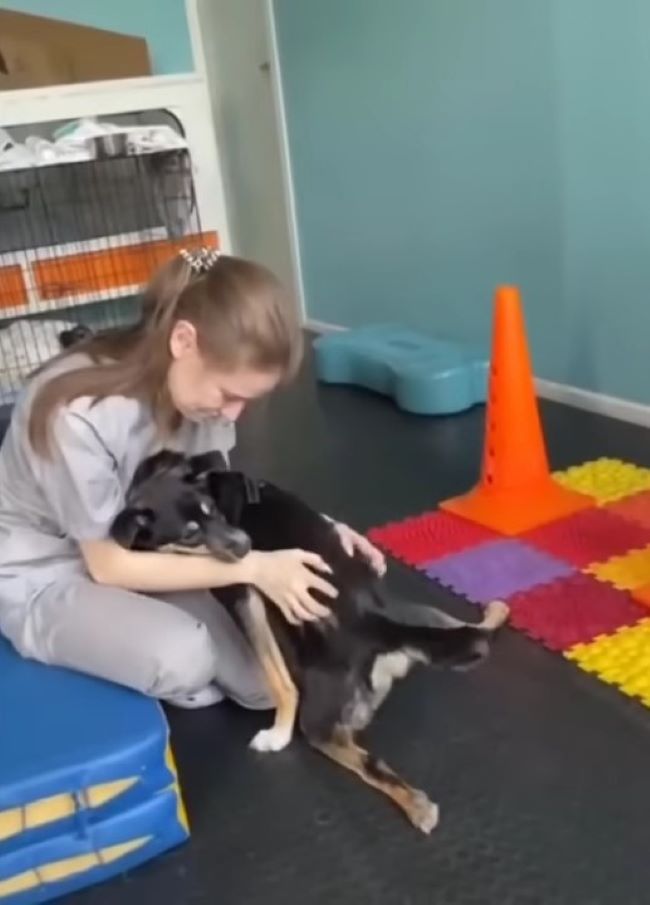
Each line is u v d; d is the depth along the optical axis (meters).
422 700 1.74
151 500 1.50
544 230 3.03
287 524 1.61
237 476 1.60
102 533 1.49
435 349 3.35
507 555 2.20
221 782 1.59
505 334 2.36
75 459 1.45
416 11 3.28
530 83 2.92
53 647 1.52
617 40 2.62
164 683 1.50
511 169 3.08
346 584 1.56
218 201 3.90
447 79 3.23
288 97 4.11
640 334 2.82
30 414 1.47
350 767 1.53
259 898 1.35
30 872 1.35
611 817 1.42
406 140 3.50
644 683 1.71
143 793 1.38
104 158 3.43
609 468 2.60
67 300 3.65
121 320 3.99
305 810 1.50
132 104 3.70
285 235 4.42
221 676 1.72
